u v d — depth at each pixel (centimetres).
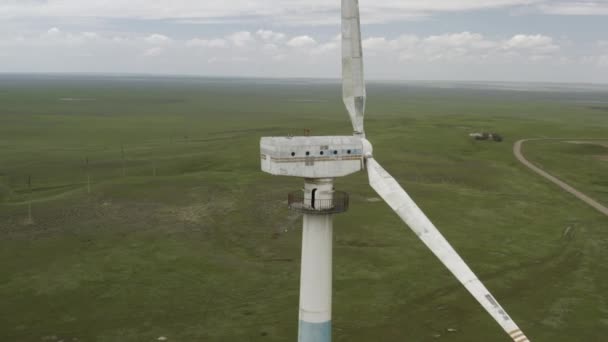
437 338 4059
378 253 5850
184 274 5228
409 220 2289
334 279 5150
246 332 4088
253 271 5331
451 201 8175
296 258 5703
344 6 2394
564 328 4253
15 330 4069
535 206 8062
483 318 4391
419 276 5247
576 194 8888
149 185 8625
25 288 4834
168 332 4081
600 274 5409
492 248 6125
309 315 2597
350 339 4025
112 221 6862
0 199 8019
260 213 7294
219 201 7838
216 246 6047
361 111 2505
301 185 8838
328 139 2453
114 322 4228
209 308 4506
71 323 4206
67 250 5816
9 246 5912
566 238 6544
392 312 4488
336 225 6775
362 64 2439
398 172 10156
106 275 5166
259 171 9994
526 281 5194
